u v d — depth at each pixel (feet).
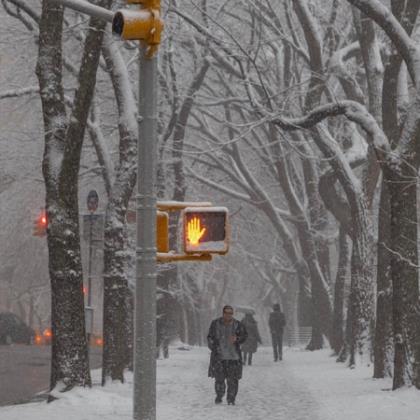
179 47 306.76
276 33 295.48
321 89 238.27
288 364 261.44
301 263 391.65
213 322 152.15
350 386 179.52
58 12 146.30
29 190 415.03
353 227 234.79
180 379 197.67
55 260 146.00
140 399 71.87
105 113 280.92
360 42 228.84
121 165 180.55
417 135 155.22
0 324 387.55
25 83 292.61
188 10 289.33
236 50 293.23
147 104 72.69
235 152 378.53
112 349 179.83
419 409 136.77
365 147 266.36
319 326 354.13
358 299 231.71
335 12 273.95
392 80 183.62
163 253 74.49
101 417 128.57
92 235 208.33
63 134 147.02
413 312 156.87
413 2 177.17
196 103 319.27
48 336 420.36
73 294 146.30
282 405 148.77
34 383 200.44
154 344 72.33
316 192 355.77
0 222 435.53
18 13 200.13
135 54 257.96
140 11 70.38
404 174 155.53
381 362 189.06
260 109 193.88
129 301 207.51
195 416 134.10
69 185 145.28
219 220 74.38
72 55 246.88
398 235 156.35
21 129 318.45
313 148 361.30
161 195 253.65
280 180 359.46
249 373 222.28
